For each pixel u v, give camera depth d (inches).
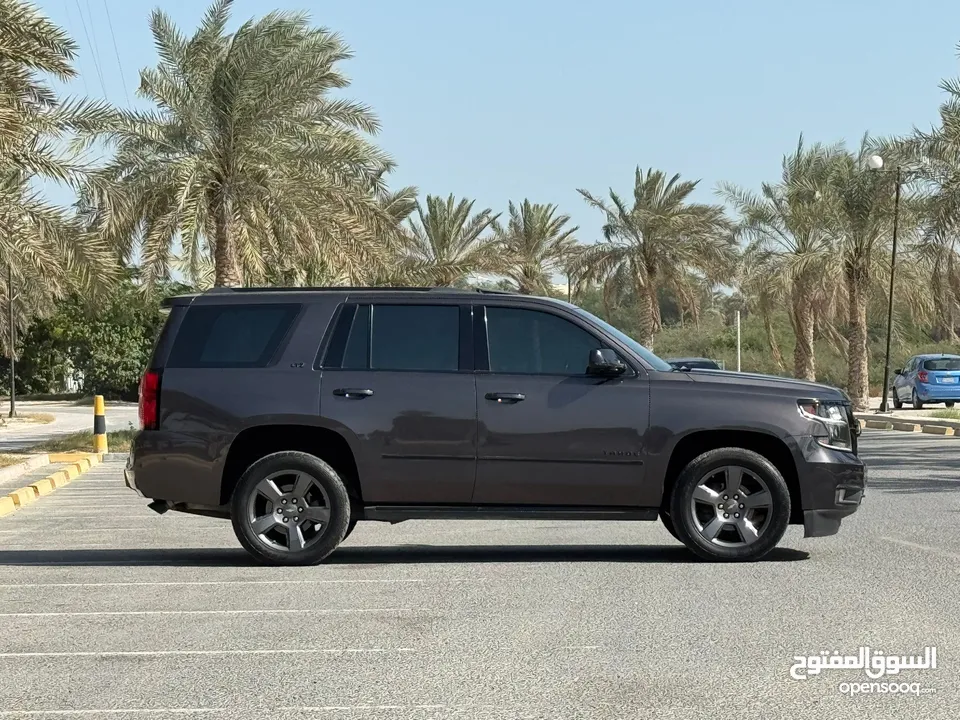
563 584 367.9
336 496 408.8
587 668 262.2
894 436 1248.8
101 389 2913.4
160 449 414.9
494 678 254.2
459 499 411.8
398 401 410.3
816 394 415.5
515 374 413.1
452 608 330.6
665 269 2080.5
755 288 1862.7
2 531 538.3
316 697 240.4
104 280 927.0
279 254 1214.9
